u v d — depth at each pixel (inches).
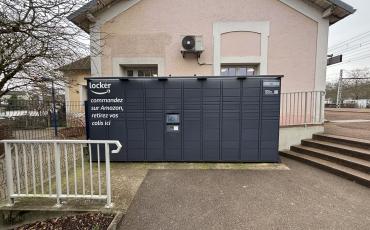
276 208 124.0
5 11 120.2
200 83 204.4
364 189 148.1
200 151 208.4
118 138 209.6
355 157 185.5
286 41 271.4
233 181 163.6
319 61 271.6
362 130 261.4
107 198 121.5
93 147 211.6
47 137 276.5
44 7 125.4
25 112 243.3
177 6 274.4
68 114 367.9
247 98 202.7
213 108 205.0
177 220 112.7
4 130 214.8
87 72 427.8
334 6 251.1
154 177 172.1
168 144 209.3
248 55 274.2
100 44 247.1
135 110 207.6
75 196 122.7
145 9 275.6
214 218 114.4
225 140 206.7
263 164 203.6
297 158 215.9
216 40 273.9
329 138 225.9
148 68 295.9
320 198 135.6
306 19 269.6
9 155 122.3
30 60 140.1
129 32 277.6
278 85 200.4
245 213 118.9
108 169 120.5
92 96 206.7
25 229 107.8
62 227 107.0
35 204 124.3
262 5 269.9
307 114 275.3
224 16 272.7
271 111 202.7
